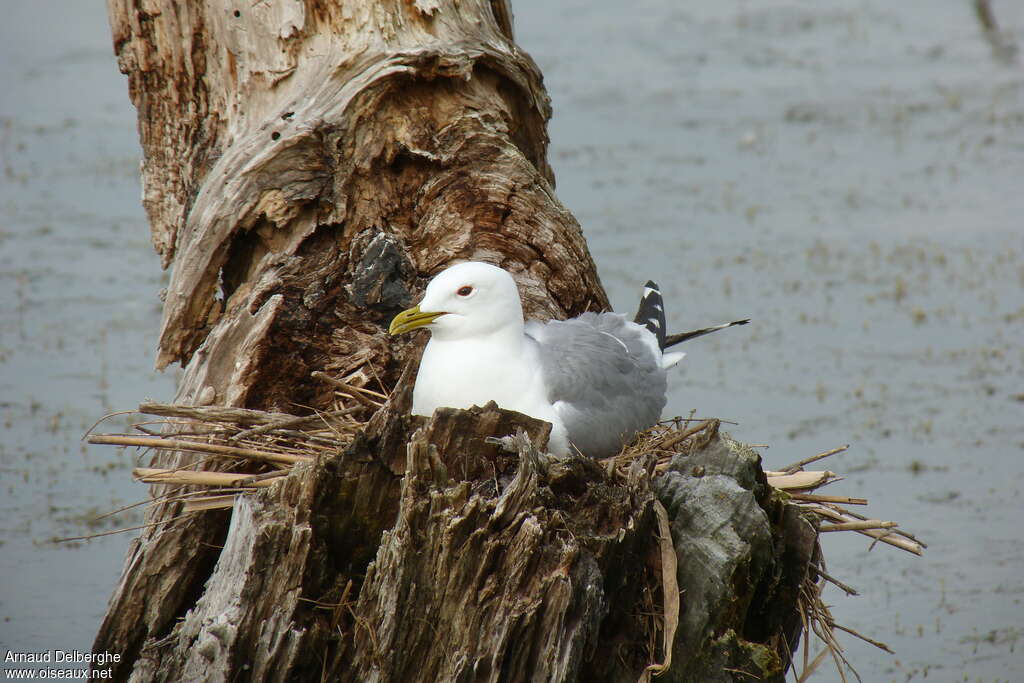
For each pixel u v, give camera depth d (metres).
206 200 10.98
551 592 8.17
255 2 11.43
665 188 26.52
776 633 9.17
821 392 18.84
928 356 19.86
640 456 9.70
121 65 12.14
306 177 10.96
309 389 10.73
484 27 12.02
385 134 11.27
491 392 9.79
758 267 22.86
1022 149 28.41
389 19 11.41
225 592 8.76
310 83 11.28
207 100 11.98
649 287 12.68
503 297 9.81
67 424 17.45
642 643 8.84
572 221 11.90
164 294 12.45
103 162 27.56
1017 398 18.58
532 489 8.37
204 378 10.56
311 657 8.70
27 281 21.80
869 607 14.74
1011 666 13.56
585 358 10.20
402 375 10.33
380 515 8.95
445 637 8.48
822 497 9.57
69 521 15.38
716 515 8.72
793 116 30.81
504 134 11.77
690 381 19.28
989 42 36.34
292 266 10.88
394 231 11.31
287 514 8.66
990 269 22.70
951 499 16.25
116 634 10.12
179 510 10.01
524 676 8.30
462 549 8.32
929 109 31.12
